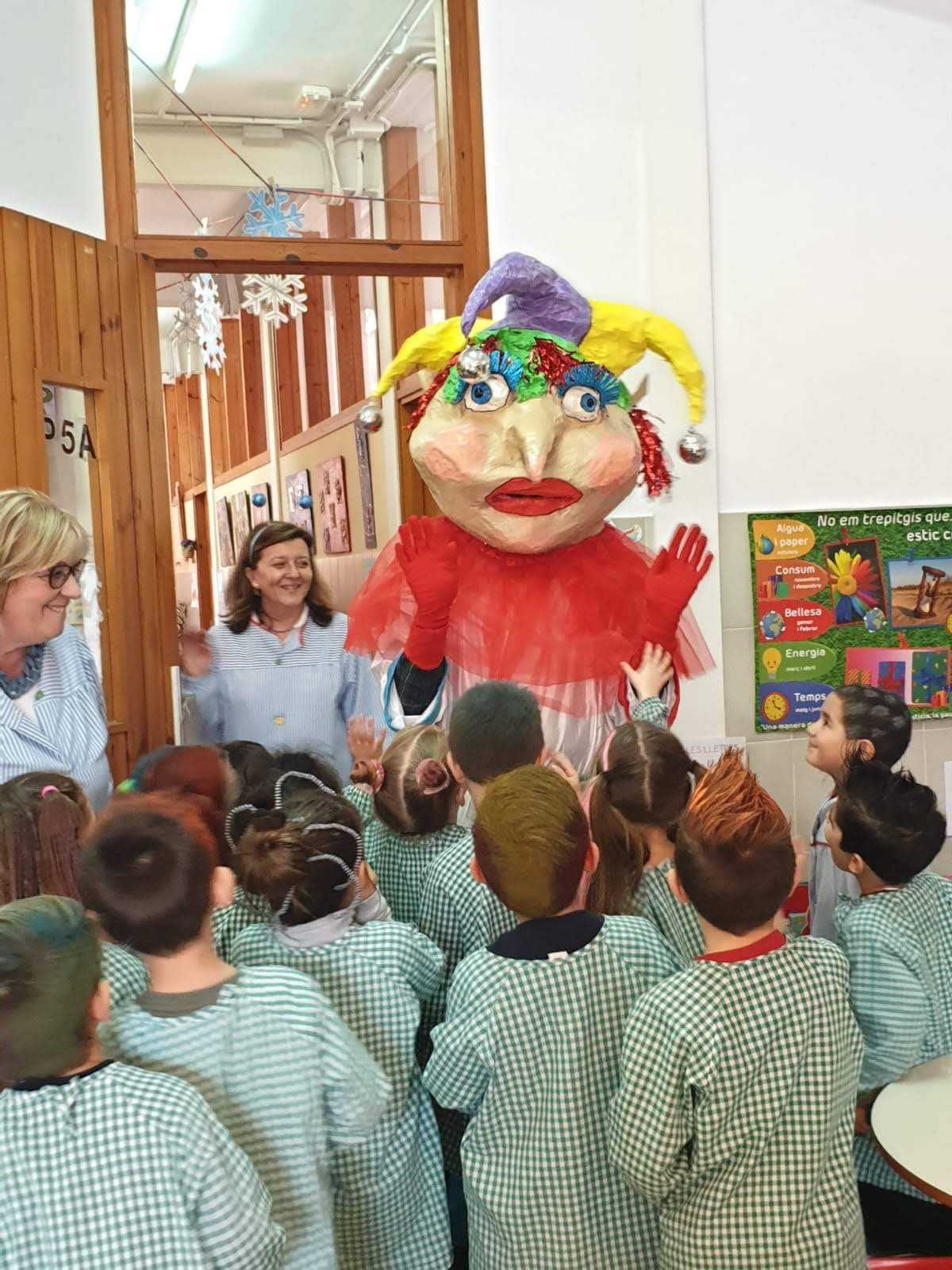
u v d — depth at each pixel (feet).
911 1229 6.02
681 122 9.55
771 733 9.95
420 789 5.93
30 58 8.70
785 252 9.85
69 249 8.28
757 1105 4.18
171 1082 3.84
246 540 8.73
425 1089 5.22
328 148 10.07
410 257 9.61
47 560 5.69
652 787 5.60
